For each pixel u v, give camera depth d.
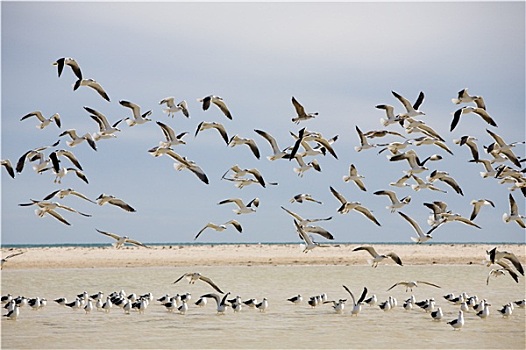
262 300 42.72
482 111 33.25
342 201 34.03
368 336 33.16
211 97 32.88
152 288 50.00
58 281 53.66
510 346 31.77
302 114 33.94
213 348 30.62
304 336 32.91
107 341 31.84
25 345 31.17
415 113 34.38
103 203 31.95
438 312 36.62
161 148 32.78
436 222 34.16
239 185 35.09
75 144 32.91
